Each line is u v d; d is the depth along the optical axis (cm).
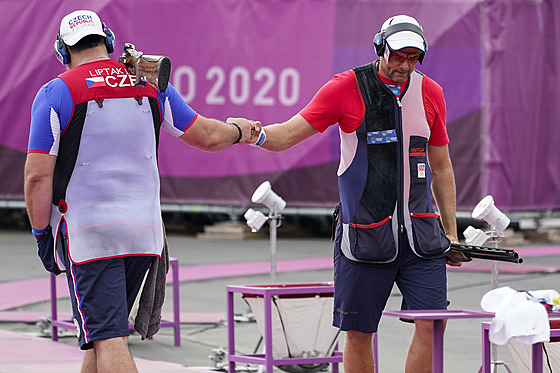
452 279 2105
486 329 775
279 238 3152
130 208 742
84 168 736
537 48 2872
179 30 2945
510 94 2853
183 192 2997
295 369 1078
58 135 728
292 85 2916
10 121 3038
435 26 2852
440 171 896
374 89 839
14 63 3019
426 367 842
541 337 643
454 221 895
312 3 2898
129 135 743
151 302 765
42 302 1803
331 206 2920
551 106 2905
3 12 3002
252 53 2922
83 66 741
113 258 737
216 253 2677
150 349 1354
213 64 2938
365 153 842
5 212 3531
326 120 848
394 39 808
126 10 2952
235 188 2977
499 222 1066
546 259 2519
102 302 730
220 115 2945
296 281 2105
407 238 840
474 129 2850
